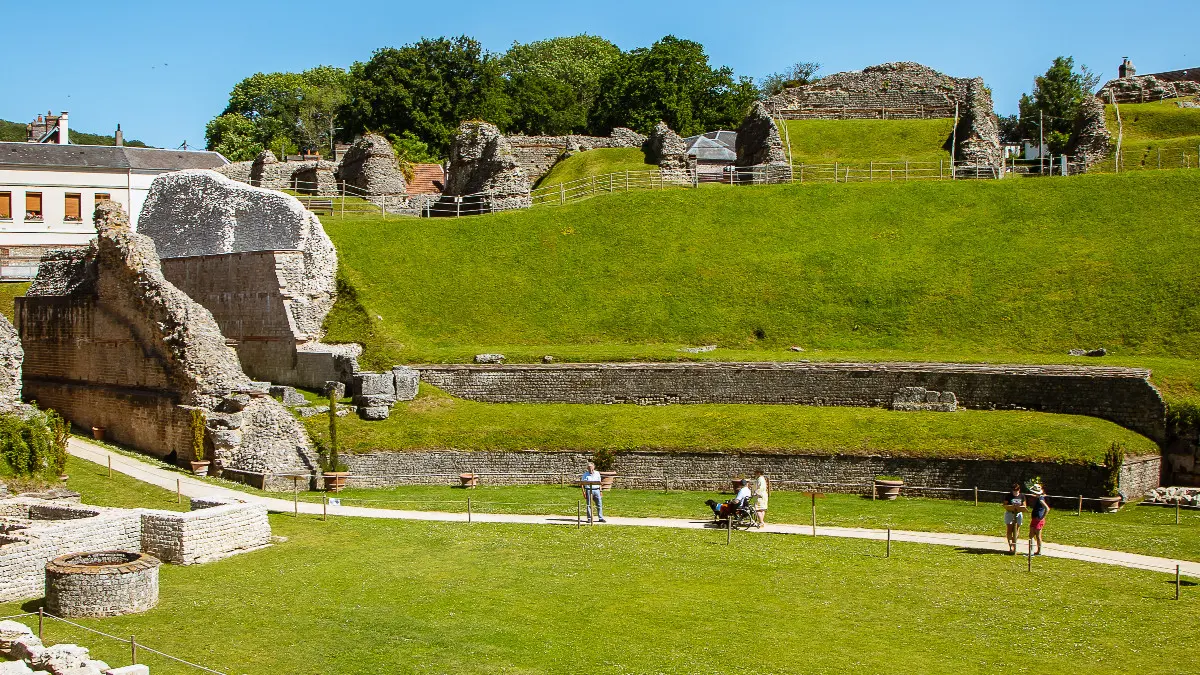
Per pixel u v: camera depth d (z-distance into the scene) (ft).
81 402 175.22
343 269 191.31
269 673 78.89
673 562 107.65
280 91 437.99
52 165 242.58
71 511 109.81
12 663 69.10
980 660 82.33
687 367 167.53
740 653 83.56
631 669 80.33
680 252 205.98
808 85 292.81
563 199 233.35
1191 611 92.94
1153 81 299.17
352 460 149.89
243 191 190.60
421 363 174.50
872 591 98.73
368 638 85.97
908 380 159.94
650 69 366.22
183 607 91.66
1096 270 188.14
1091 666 81.25
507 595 96.99
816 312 189.78
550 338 187.42
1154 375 155.63
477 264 203.92
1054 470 138.00
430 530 119.44
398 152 322.75
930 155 255.09
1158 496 138.92
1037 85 333.01
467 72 373.40
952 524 125.39
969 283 191.21
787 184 228.02
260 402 153.48
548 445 152.66
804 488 146.51
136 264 162.91
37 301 188.03
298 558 107.04
